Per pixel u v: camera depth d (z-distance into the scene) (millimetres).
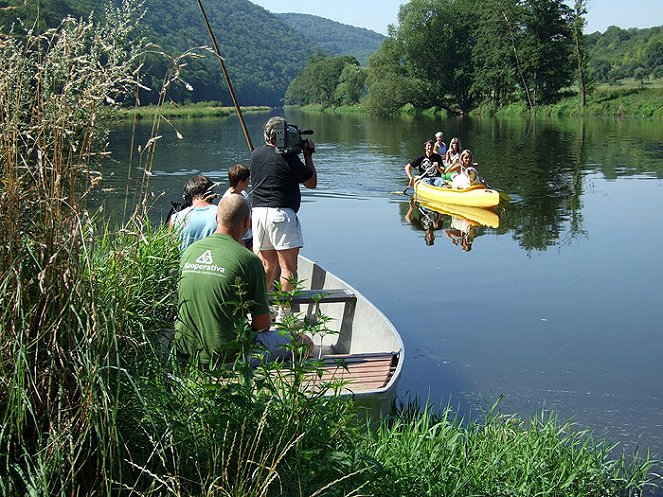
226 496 2752
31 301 2680
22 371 2479
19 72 2795
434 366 5949
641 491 3930
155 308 3613
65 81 2844
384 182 18266
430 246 10758
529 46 55844
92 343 2641
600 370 5836
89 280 2734
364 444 3521
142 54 2992
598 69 137625
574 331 6793
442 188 15086
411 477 3434
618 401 5262
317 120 59812
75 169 2820
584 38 55125
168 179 17734
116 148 24547
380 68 67500
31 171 2756
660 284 8414
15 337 2570
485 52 59125
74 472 2541
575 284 8469
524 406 5176
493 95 61344
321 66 106938
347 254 10297
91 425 2586
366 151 26984
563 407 5164
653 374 5754
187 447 2895
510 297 7941
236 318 3781
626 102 51531
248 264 3814
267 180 5773
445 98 66562
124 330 2957
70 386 2660
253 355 3311
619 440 4652
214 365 3576
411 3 65188
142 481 2797
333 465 3084
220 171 19609
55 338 2568
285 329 3227
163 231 5086
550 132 36000
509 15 56875
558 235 11492
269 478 2732
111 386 2742
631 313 7336
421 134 37031
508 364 5977
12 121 2748
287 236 5789
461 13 64500
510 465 3816
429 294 8094
